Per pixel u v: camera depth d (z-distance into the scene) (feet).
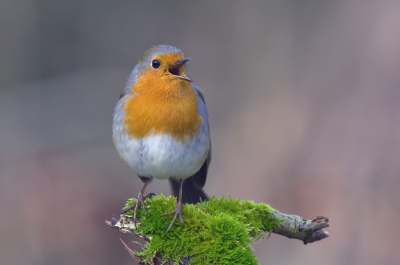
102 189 43.04
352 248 36.04
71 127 49.62
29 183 42.57
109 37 56.49
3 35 52.29
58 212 39.88
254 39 51.85
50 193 41.57
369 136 41.93
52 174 43.70
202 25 53.93
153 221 16.39
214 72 51.98
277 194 40.81
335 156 41.70
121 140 19.29
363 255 35.58
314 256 35.76
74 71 55.47
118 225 16.93
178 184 23.80
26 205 39.99
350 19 48.21
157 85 18.44
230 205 18.34
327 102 45.47
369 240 36.14
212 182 42.55
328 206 38.70
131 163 19.42
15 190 41.73
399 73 43.88
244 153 43.96
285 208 39.96
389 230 36.29
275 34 51.13
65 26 55.47
